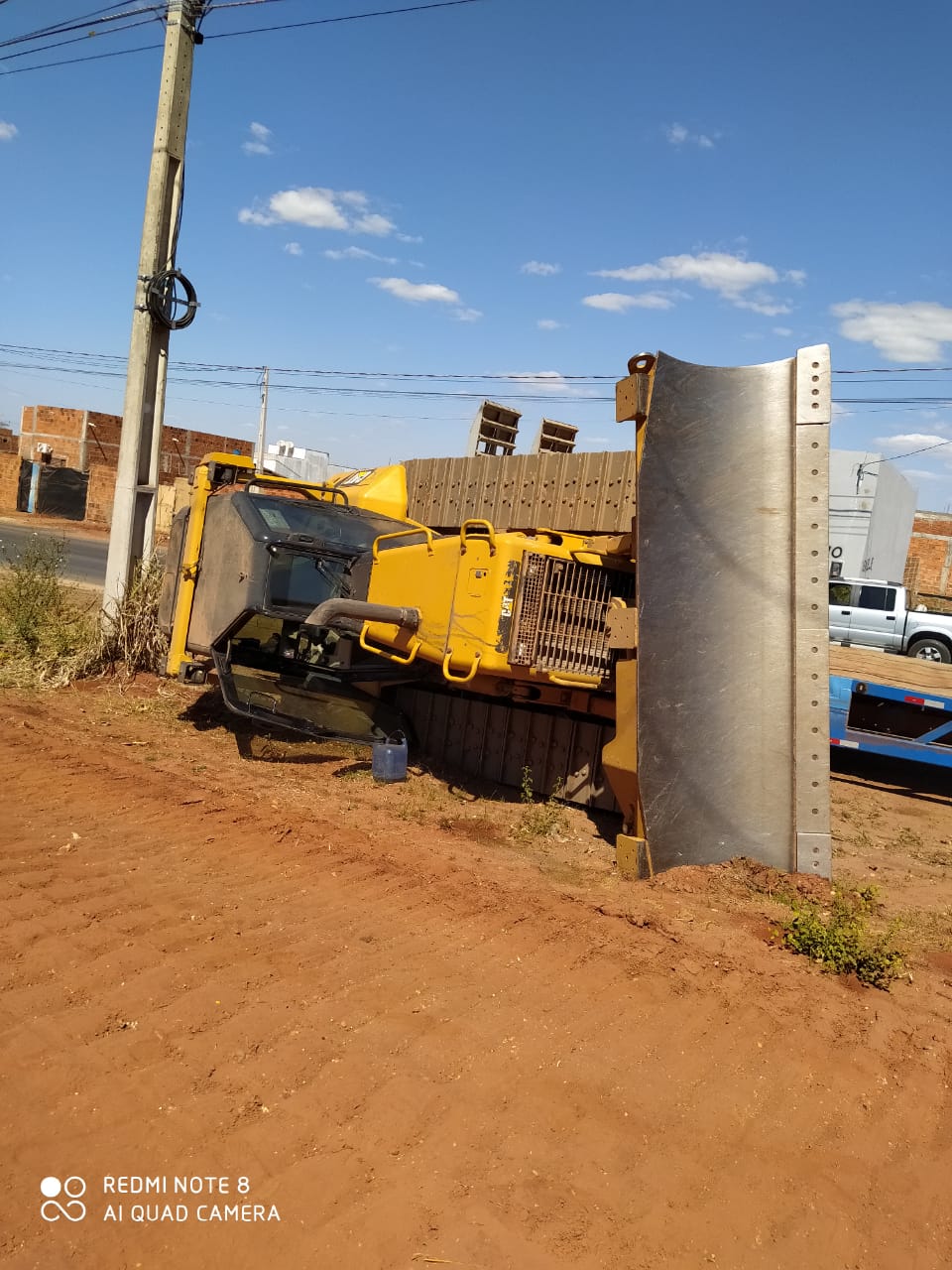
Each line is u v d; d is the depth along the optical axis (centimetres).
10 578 1216
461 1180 293
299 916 476
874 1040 395
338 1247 263
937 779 1030
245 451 4869
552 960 445
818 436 551
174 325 1119
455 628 681
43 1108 311
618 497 783
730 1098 348
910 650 1814
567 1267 261
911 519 3203
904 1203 303
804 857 552
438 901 509
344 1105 323
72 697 966
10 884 479
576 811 736
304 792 706
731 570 559
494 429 1112
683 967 444
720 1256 272
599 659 666
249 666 881
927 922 553
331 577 806
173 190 1120
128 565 1115
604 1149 313
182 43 1105
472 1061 356
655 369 551
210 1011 374
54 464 5006
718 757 560
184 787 679
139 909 466
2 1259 251
